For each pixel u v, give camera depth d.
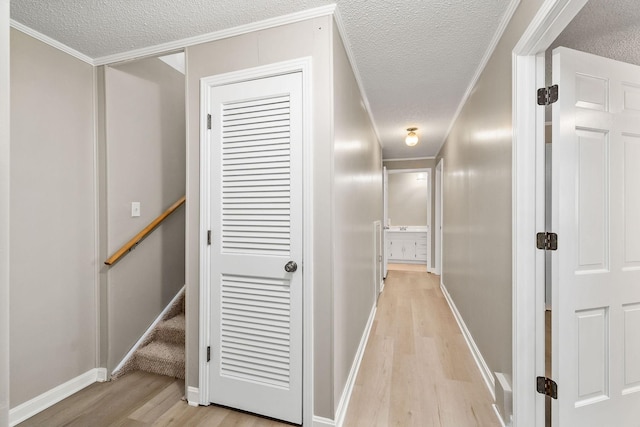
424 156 5.50
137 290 2.19
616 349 1.39
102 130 2.01
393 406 1.73
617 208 1.38
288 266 1.52
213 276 1.70
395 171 5.70
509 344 1.55
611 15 1.41
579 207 1.33
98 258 2.02
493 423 1.58
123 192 2.11
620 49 1.73
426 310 3.47
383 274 4.83
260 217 1.61
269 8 1.47
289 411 1.56
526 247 1.41
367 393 1.86
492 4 1.45
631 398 1.41
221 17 1.54
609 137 1.37
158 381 1.98
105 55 1.96
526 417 1.41
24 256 1.66
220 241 1.68
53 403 1.75
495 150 1.79
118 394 1.84
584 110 1.33
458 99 2.73
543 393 1.39
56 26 1.63
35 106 1.70
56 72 1.80
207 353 1.71
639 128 1.41
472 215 2.44
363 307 2.59
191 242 1.75
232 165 1.66
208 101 1.70
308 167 1.50
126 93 2.13
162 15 1.53
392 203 7.15
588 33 1.57
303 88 1.51
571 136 1.32
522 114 1.41
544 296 1.40
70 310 1.87
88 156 1.98
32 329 1.68
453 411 1.68
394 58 2.00
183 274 2.60
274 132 1.58
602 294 1.36
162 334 2.27
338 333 1.59
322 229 1.50
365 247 2.74
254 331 1.63
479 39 1.76
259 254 1.62
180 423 1.57
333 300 1.49
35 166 1.71
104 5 1.46
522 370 1.42
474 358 2.30
